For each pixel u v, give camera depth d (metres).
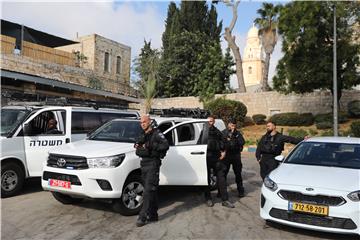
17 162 8.12
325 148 7.06
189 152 7.69
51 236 5.59
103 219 6.52
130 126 7.97
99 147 6.88
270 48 32.72
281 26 22.55
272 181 6.04
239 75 32.66
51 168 6.69
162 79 37.06
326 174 6.00
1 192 7.86
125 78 36.59
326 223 5.41
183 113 9.20
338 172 6.08
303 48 22.23
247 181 10.82
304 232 5.95
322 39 22.44
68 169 6.49
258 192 9.22
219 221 6.54
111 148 6.79
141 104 32.78
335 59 20.02
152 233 5.80
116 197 6.44
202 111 9.32
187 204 7.77
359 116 24.45
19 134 8.19
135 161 6.78
